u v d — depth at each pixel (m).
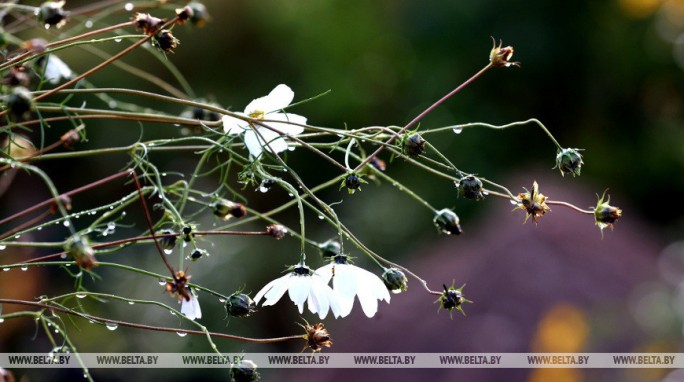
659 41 12.80
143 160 2.11
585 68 12.50
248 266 10.62
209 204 2.22
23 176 8.48
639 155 13.21
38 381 5.31
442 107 12.10
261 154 2.15
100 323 1.97
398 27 12.35
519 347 6.31
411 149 2.09
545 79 12.43
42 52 2.09
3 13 2.30
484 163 11.91
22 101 1.92
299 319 10.16
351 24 12.45
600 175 12.95
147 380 7.89
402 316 6.93
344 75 12.30
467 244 8.46
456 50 12.22
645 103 13.26
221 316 9.85
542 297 6.84
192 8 2.41
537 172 11.84
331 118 12.10
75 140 2.31
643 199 13.33
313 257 10.82
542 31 12.20
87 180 9.61
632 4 12.22
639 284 7.32
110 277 8.66
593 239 7.84
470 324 6.68
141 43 2.12
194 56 11.66
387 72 12.48
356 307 7.19
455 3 12.12
